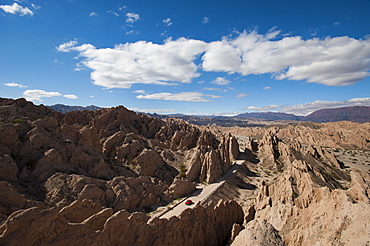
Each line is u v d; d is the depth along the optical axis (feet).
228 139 395.55
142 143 271.69
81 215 89.35
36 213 53.62
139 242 72.59
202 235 95.61
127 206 150.00
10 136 135.64
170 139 355.77
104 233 64.64
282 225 97.04
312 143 600.80
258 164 366.02
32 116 195.52
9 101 248.73
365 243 52.65
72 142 176.76
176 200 192.95
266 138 428.97
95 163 171.53
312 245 74.08
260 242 62.44
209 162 264.93
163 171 235.40
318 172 219.61
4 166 114.21
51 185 124.47
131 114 368.07
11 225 49.96
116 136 253.85
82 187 133.39
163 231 80.53
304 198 110.11
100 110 342.44
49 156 137.69
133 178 175.94
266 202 136.15
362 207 64.64
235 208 122.31
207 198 201.67
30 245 51.39
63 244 55.98
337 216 71.87
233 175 286.25
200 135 378.53
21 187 112.88
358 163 382.22
